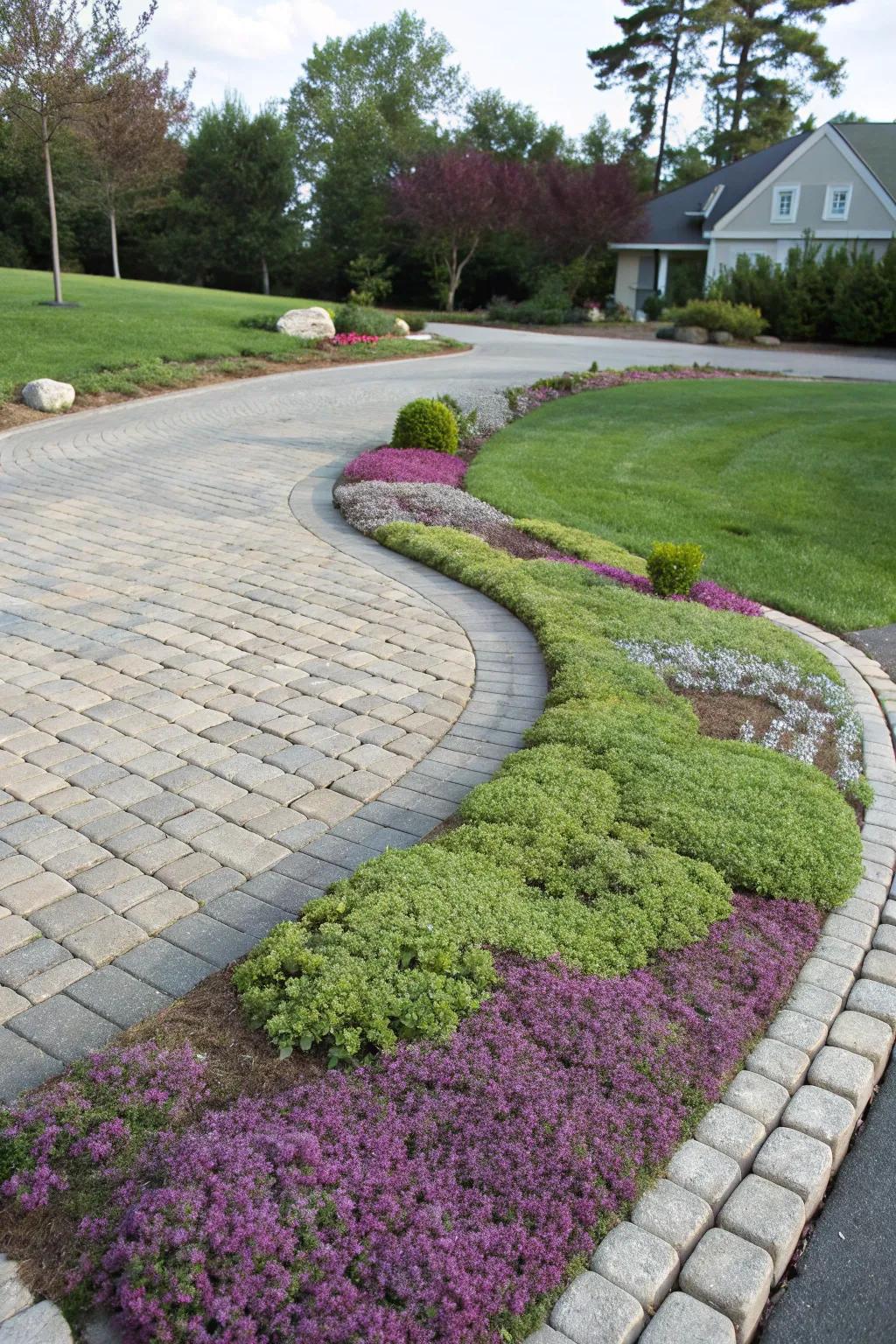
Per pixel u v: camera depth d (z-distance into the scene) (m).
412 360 21.30
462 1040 2.65
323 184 42.22
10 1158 2.24
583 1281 2.14
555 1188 2.28
